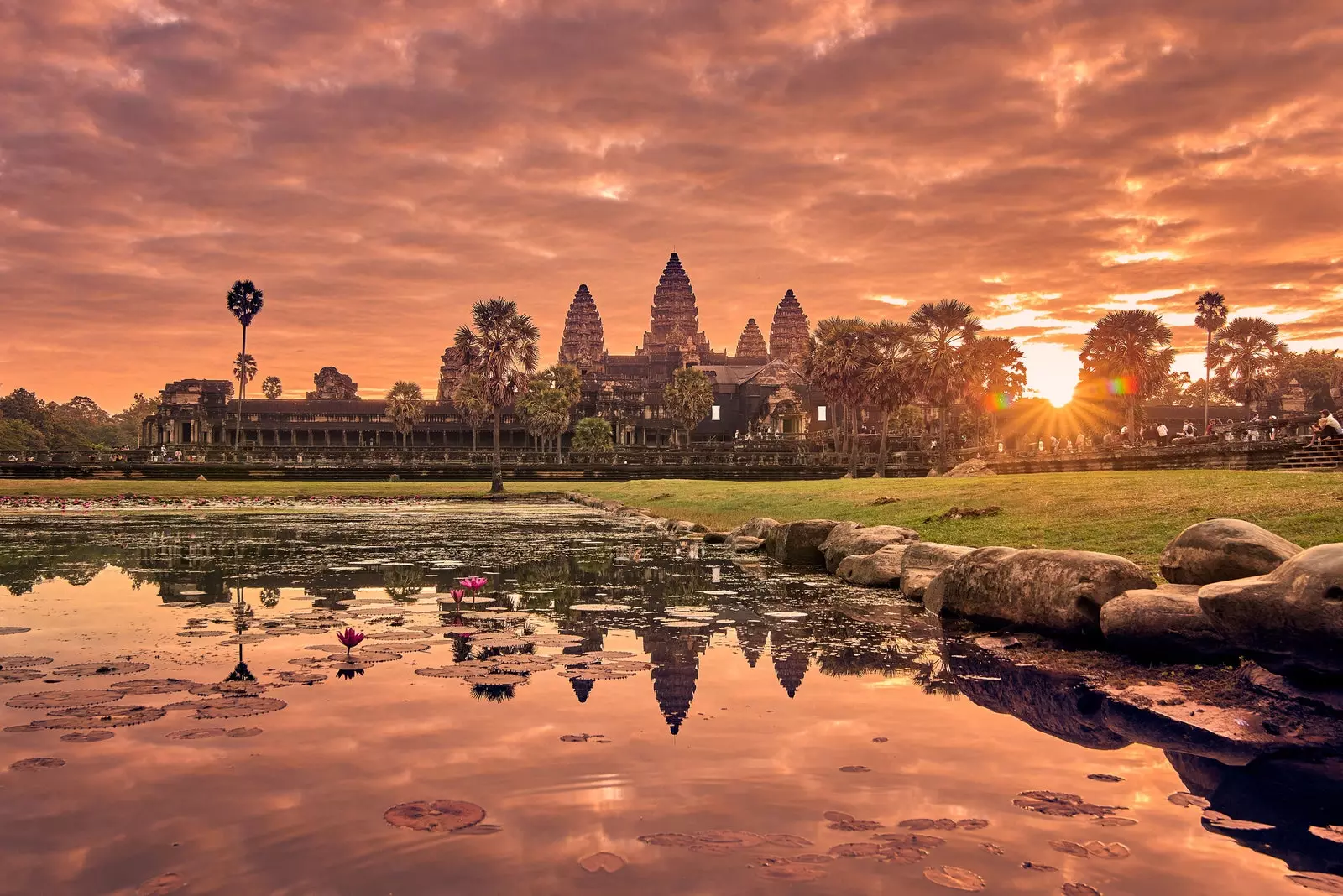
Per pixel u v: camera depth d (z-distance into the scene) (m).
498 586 14.05
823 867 3.63
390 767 4.91
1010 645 9.07
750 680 7.43
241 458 104.12
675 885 3.43
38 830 4.00
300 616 10.48
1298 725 6.16
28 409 192.25
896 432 130.12
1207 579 8.87
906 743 5.54
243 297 117.69
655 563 17.91
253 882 3.46
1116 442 79.81
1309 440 44.09
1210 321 103.00
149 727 5.70
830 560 16.62
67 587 13.50
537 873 3.56
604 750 5.29
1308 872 3.66
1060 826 4.17
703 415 139.75
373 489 70.12
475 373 70.06
